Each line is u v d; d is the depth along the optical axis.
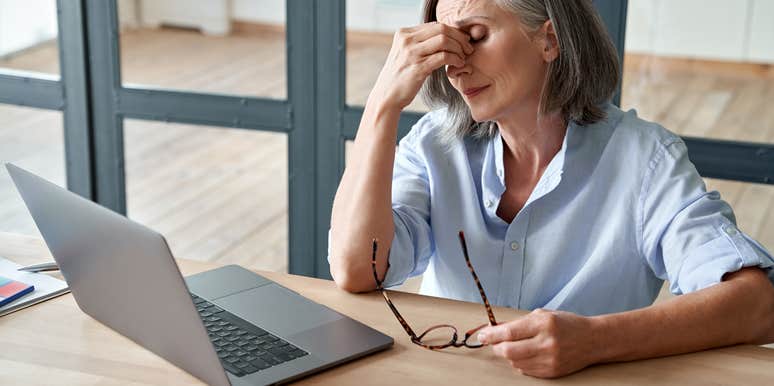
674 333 1.20
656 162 1.45
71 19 2.56
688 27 5.21
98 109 2.62
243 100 2.48
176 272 1.04
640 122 1.50
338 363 1.18
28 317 1.31
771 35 5.05
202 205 3.69
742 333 1.24
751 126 4.44
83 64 2.58
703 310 1.23
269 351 1.20
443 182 1.55
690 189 1.41
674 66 5.28
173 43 5.51
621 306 1.49
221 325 1.27
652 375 1.16
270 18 5.62
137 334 1.21
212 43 5.56
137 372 1.16
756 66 5.16
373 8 4.38
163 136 4.61
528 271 1.50
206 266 1.49
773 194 2.76
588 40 1.42
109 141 2.64
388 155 1.42
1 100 2.70
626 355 1.19
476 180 1.55
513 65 1.40
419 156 1.59
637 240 1.45
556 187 1.48
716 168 2.17
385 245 1.41
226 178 4.03
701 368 1.18
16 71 2.66
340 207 1.44
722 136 4.27
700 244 1.35
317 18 2.35
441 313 1.33
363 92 3.82
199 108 2.54
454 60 1.39
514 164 1.53
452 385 1.13
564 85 1.43
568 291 1.48
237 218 3.56
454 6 1.42
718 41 5.18
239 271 1.47
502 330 1.17
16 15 3.54
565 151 1.47
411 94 1.41
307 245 2.53
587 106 1.49
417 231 1.51
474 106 1.44
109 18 2.54
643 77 5.23
